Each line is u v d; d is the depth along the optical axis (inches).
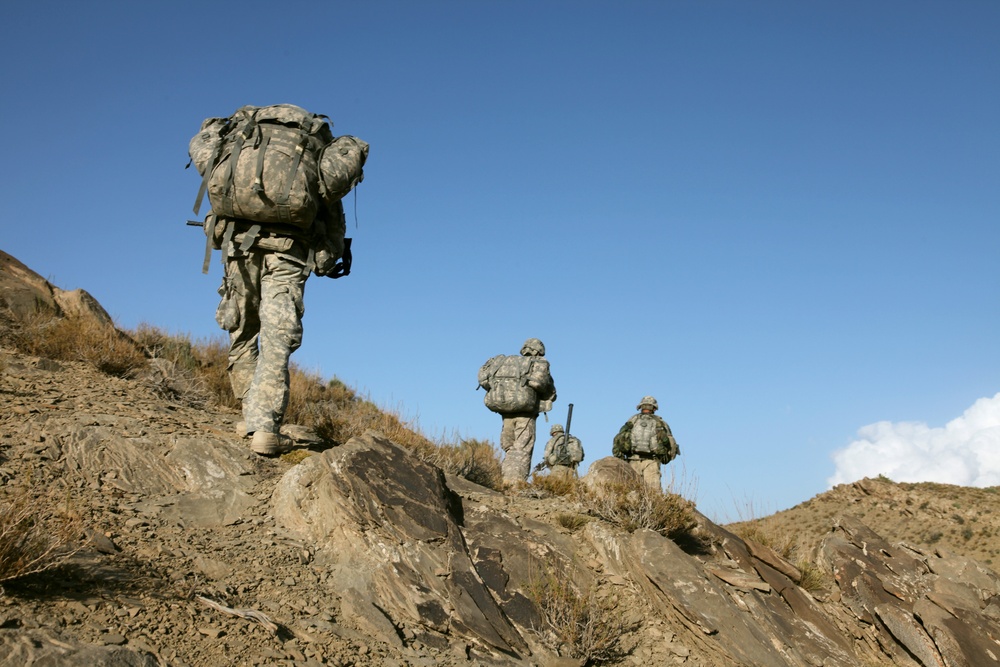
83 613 173.2
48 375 342.0
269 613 203.8
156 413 322.0
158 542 224.5
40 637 156.9
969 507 2025.1
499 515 306.8
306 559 239.0
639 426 579.8
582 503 353.7
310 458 279.9
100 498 243.6
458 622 231.3
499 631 237.1
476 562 271.1
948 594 346.9
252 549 238.1
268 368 302.7
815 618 321.1
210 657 171.9
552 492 417.4
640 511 339.9
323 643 195.8
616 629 268.7
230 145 291.9
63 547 198.7
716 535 353.4
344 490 260.5
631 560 299.6
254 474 283.0
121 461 265.3
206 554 226.8
